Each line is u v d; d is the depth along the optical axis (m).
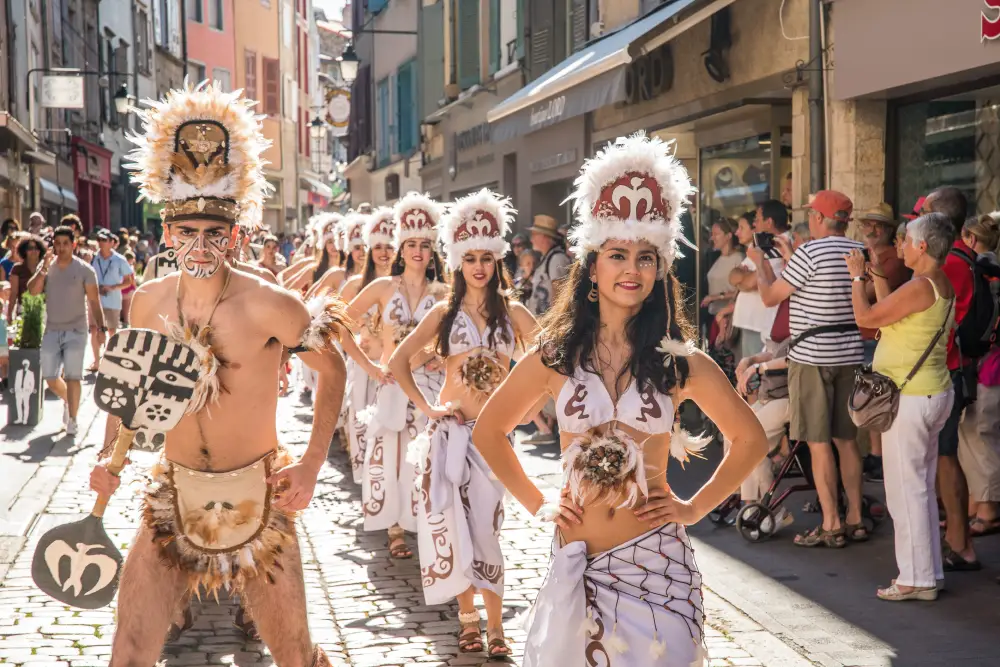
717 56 11.41
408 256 6.93
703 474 8.88
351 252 10.19
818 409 6.91
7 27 23.67
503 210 5.66
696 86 12.16
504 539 7.18
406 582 6.38
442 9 24.11
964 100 8.81
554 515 3.32
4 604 5.74
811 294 6.90
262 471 3.74
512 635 5.49
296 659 3.72
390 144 29.55
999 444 6.99
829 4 9.60
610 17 14.92
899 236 7.70
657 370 3.26
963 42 7.92
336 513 8.04
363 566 6.69
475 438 3.41
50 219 29.91
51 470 9.06
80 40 33.16
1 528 7.18
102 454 3.97
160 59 43.97
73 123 32.59
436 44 24.47
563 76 12.00
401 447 6.83
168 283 3.74
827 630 5.46
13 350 11.26
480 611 5.86
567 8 16.56
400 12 27.97
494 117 14.06
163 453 3.77
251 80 52.12
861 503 7.11
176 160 3.62
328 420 3.80
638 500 3.26
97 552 3.77
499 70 20.02
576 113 11.54
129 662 3.53
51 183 29.36
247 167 3.70
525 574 6.46
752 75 10.88
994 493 6.98
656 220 3.25
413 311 6.97
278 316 3.68
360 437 8.31
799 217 10.20
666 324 3.33
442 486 5.32
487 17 20.75
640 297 3.27
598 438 3.27
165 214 3.66
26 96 25.80
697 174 12.98
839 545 6.94
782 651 5.17
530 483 3.44
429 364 6.59
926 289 5.73
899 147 9.55
